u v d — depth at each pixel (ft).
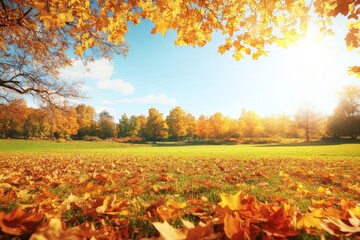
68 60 30.94
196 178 16.51
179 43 12.25
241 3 10.78
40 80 35.06
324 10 11.16
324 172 20.16
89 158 38.14
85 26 10.72
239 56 11.60
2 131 207.72
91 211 6.23
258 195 10.45
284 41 10.36
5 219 4.67
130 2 9.66
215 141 224.94
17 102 41.29
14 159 35.47
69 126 43.45
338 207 8.70
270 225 4.87
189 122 269.64
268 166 25.36
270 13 10.17
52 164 26.43
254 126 239.30
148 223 6.08
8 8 21.29
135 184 13.37
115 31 11.03
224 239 4.32
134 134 267.39
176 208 6.70
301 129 222.69
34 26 23.16
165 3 9.28
